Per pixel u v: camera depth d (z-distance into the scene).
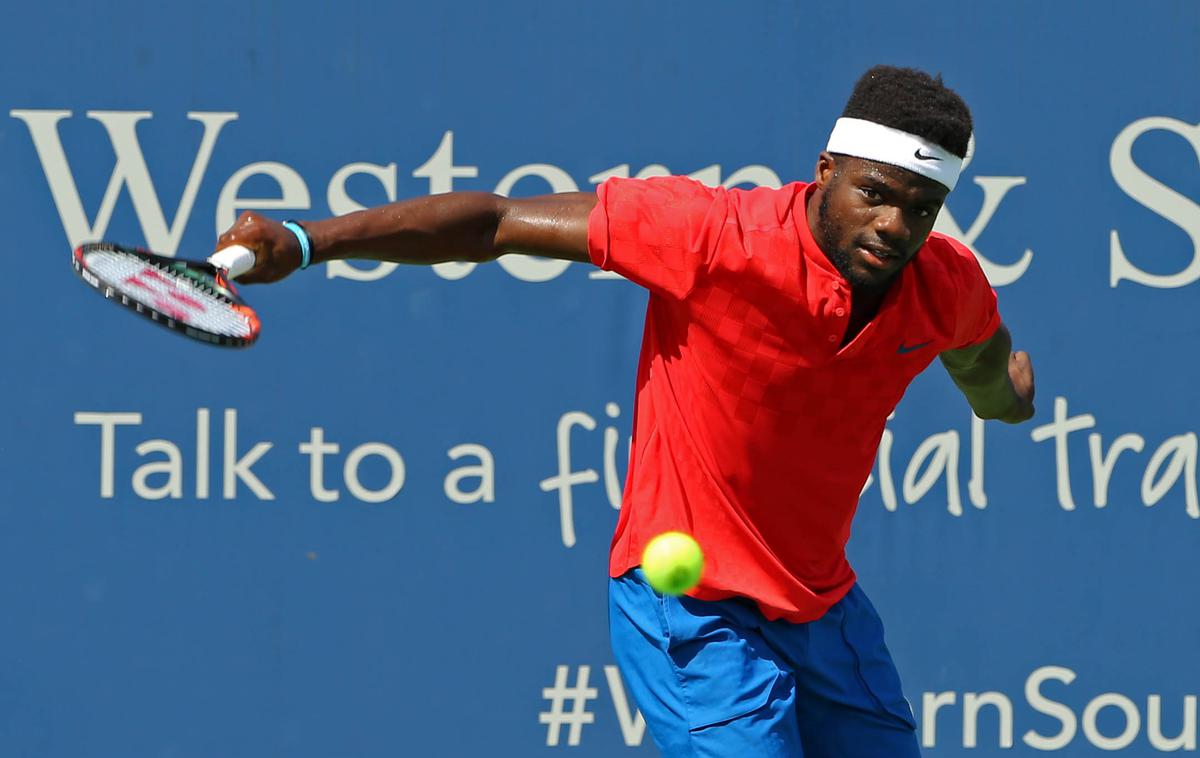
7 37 18.20
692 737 11.98
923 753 18.78
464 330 18.56
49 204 18.27
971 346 12.93
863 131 10.91
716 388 11.62
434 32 18.52
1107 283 18.97
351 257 11.31
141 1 18.34
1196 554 18.97
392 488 18.52
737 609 12.20
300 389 18.44
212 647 18.34
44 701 18.19
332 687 18.42
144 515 18.33
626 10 18.62
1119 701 18.91
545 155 18.59
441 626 18.52
